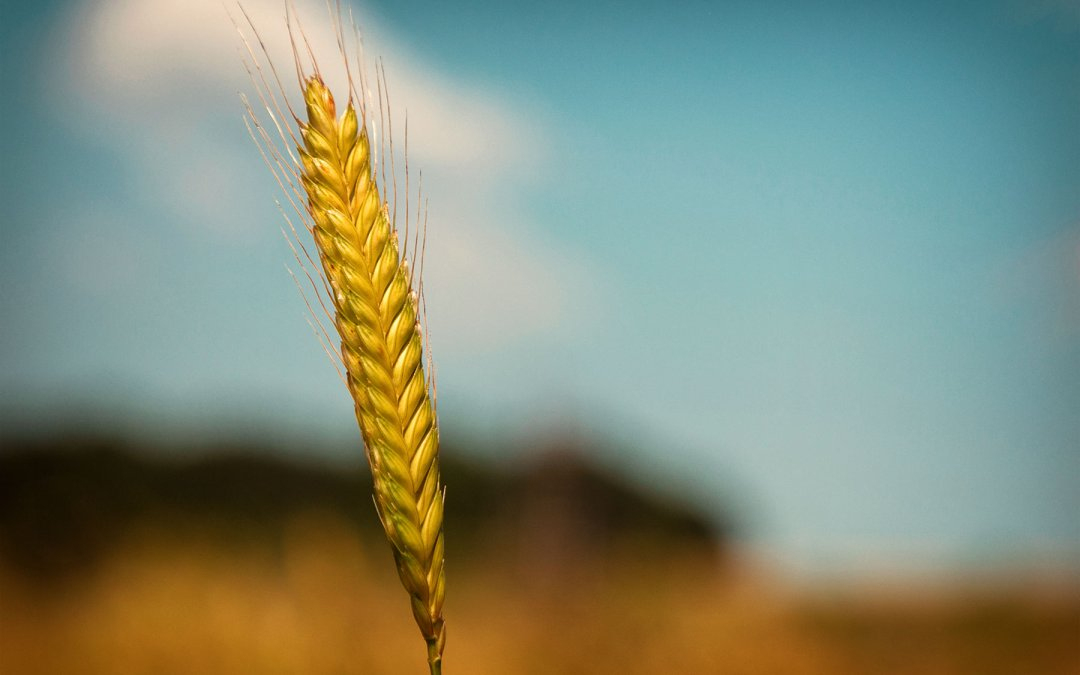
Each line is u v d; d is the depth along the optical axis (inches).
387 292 68.6
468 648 285.1
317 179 68.7
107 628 264.7
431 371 70.1
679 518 797.2
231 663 241.9
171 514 456.1
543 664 283.3
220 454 821.9
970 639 383.6
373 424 67.5
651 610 336.5
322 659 243.4
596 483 658.8
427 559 66.8
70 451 712.4
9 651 260.5
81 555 414.9
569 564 538.6
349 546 278.2
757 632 330.6
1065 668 346.6
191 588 281.3
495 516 743.1
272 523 375.2
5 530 461.4
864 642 370.0
